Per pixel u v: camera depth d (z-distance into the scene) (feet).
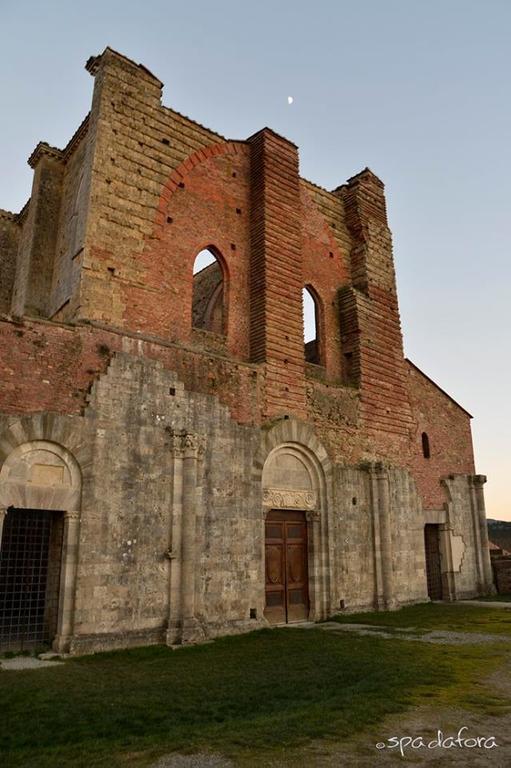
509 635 57.00
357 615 74.28
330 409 80.43
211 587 60.03
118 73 68.49
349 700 32.50
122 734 27.45
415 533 89.51
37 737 27.09
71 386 54.19
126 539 54.39
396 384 92.73
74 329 55.77
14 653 48.44
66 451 52.60
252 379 70.23
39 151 78.74
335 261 92.68
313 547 73.67
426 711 30.76
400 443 90.63
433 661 43.83
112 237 63.57
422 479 97.76
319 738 26.55
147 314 64.44
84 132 72.79
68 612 49.73
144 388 59.16
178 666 43.52
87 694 34.68
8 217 87.40
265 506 69.21
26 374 51.72
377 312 92.68
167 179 70.49
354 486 80.84
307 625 67.10
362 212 95.45
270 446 69.97
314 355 93.76
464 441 110.52
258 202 79.41
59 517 52.85
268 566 69.36
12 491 48.91
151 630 54.08
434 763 23.71
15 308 79.10
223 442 64.90
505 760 24.12
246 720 29.32
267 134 81.71
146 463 57.41
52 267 75.25
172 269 68.28
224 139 79.15
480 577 104.32
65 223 73.61
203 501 61.46
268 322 74.23
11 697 33.96
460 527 102.99
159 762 23.70
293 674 39.81
